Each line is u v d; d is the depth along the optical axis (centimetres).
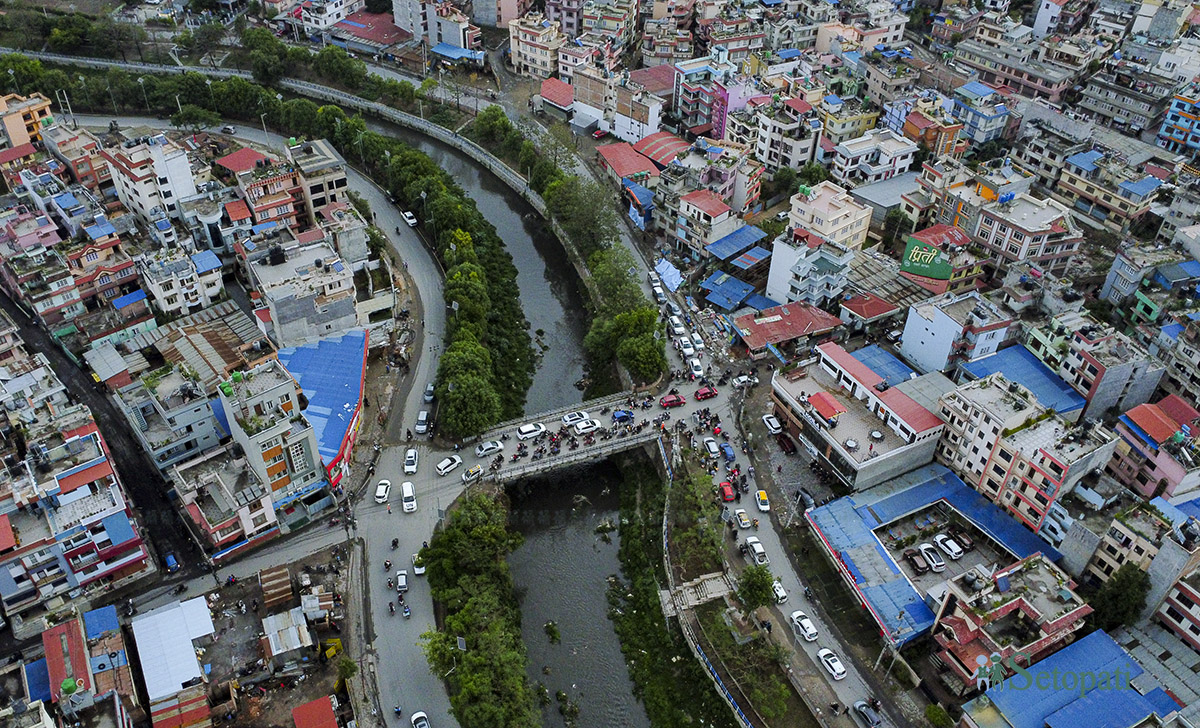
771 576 13325
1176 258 18200
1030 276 17700
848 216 19688
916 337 17262
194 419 14512
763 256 19938
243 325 17388
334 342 16962
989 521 14200
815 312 18162
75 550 12475
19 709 10294
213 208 19450
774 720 11869
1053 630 11775
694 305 19162
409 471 15038
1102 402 15900
